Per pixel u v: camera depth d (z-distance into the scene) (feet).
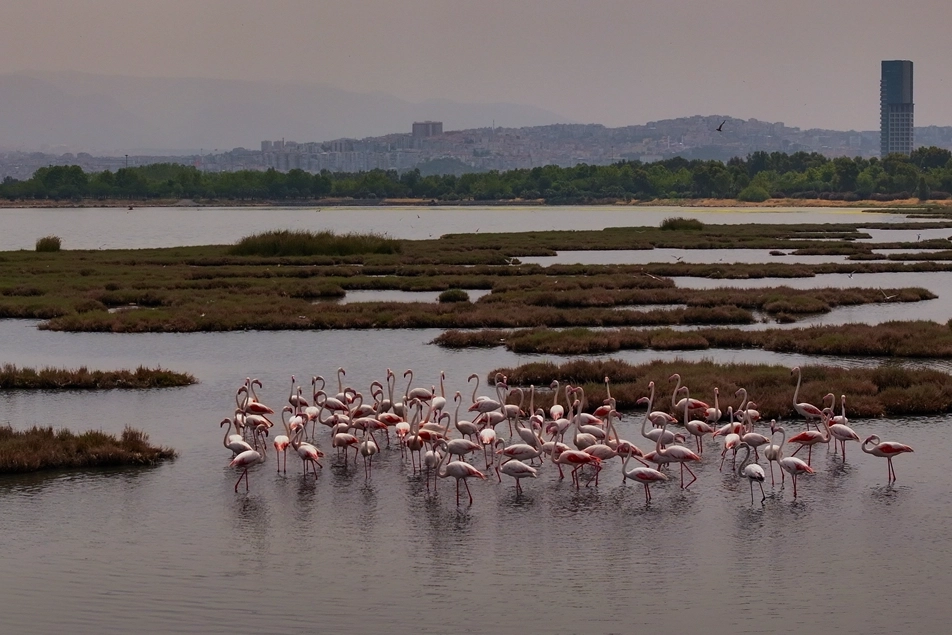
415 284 242.58
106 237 503.61
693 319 182.80
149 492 82.99
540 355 148.15
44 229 586.86
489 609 62.23
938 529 73.97
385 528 75.00
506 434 99.50
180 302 205.57
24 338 167.02
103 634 59.00
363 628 59.88
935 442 95.40
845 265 280.51
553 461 82.99
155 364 142.20
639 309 202.49
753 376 118.11
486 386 122.62
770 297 204.64
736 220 635.66
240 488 83.87
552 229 556.10
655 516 76.89
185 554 70.49
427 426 88.89
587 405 107.14
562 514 77.51
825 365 130.82
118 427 105.29
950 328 161.07
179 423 106.73
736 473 87.04
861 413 104.94
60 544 72.18
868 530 73.92
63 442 92.53
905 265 280.72
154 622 60.54
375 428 92.07
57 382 125.70
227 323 175.42
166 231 561.43
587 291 216.54
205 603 63.05
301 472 88.07
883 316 189.98
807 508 78.28
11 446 90.68
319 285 232.32
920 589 64.64
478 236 439.63
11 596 63.93
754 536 72.95
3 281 241.14
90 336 169.37
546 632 59.36
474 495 81.66
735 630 59.62
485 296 211.82
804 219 646.74
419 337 166.09
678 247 378.12
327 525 75.61
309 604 62.95
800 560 68.95
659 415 92.63
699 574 66.90
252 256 330.13
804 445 93.30
